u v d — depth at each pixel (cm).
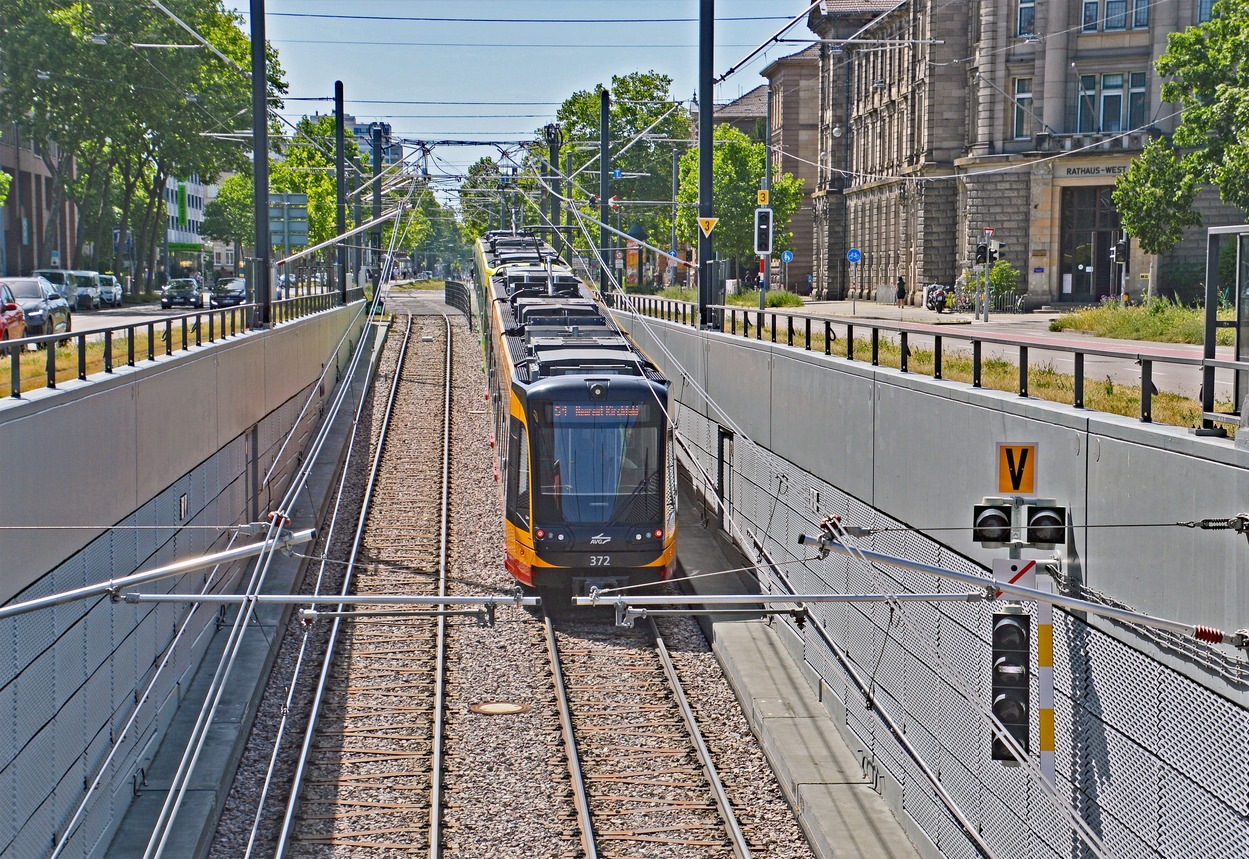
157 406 1820
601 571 2286
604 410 2338
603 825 1482
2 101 6147
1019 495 1272
